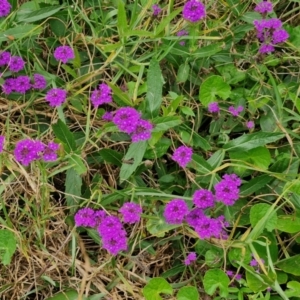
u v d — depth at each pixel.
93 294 0.64
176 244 0.67
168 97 0.72
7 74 0.71
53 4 0.79
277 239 0.66
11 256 0.62
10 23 0.72
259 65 0.74
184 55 0.71
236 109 0.69
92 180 0.68
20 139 0.70
